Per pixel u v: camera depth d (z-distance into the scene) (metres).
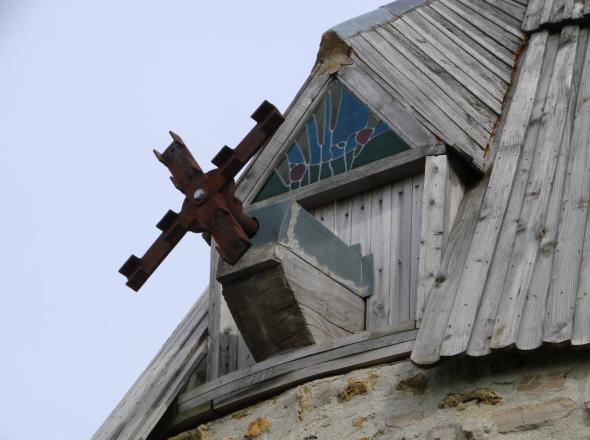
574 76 16.73
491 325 14.00
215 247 16.69
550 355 13.71
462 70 17.28
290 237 15.62
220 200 15.45
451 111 16.44
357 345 15.06
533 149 15.92
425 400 14.27
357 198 16.70
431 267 15.27
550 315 13.75
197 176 15.58
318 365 15.21
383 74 16.91
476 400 13.93
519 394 13.70
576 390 13.41
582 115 16.02
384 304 15.91
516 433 13.48
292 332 15.46
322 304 15.66
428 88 16.75
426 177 15.87
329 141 17.05
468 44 17.91
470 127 16.33
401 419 14.30
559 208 14.89
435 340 14.17
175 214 15.58
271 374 15.51
